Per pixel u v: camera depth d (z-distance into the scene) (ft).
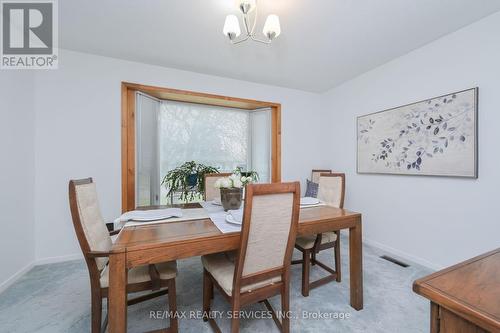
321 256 8.27
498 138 5.80
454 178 6.70
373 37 7.07
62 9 5.83
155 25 6.49
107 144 8.34
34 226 7.35
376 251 8.71
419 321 4.83
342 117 11.05
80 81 7.95
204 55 8.29
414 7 5.70
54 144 7.63
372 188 9.37
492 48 5.89
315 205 6.27
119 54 8.17
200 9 5.83
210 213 5.48
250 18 6.11
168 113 10.89
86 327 4.65
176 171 10.52
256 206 3.60
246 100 10.85
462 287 2.00
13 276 6.37
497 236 5.84
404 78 8.12
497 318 1.59
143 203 9.53
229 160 12.30
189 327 4.67
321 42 7.38
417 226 7.68
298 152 12.12
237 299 3.73
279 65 9.11
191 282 6.52
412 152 7.79
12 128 6.45
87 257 3.82
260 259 3.87
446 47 6.88
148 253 3.45
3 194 6.10
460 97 6.48
